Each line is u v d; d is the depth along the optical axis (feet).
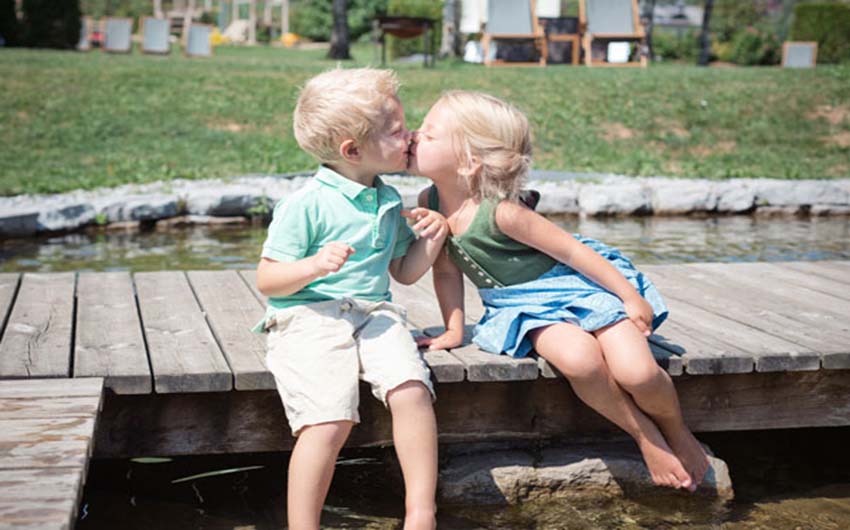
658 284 16.22
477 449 11.73
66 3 82.53
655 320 11.76
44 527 7.41
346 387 9.90
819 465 13.26
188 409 11.07
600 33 68.49
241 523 11.03
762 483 12.55
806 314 14.05
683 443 11.12
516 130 11.00
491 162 10.88
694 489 11.00
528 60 70.49
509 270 11.44
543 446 11.91
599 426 11.99
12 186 31.19
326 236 10.62
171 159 37.35
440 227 11.15
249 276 16.74
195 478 12.32
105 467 12.59
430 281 16.47
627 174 37.22
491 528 10.79
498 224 11.05
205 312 14.05
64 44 82.89
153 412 11.00
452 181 11.23
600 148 42.27
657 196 31.40
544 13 81.61
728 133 45.52
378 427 11.28
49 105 44.88
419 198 12.01
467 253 11.38
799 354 11.74
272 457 13.02
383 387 9.96
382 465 12.28
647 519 11.12
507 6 68.33
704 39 91.40
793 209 32.14
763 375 12.07
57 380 10.73
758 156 41.93
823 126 46.85
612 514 11.21
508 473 11.38
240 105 47.06
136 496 11.75
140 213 28.09
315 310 10.49
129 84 49.80
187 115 44.88
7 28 81.05
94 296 15.03
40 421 9.57
